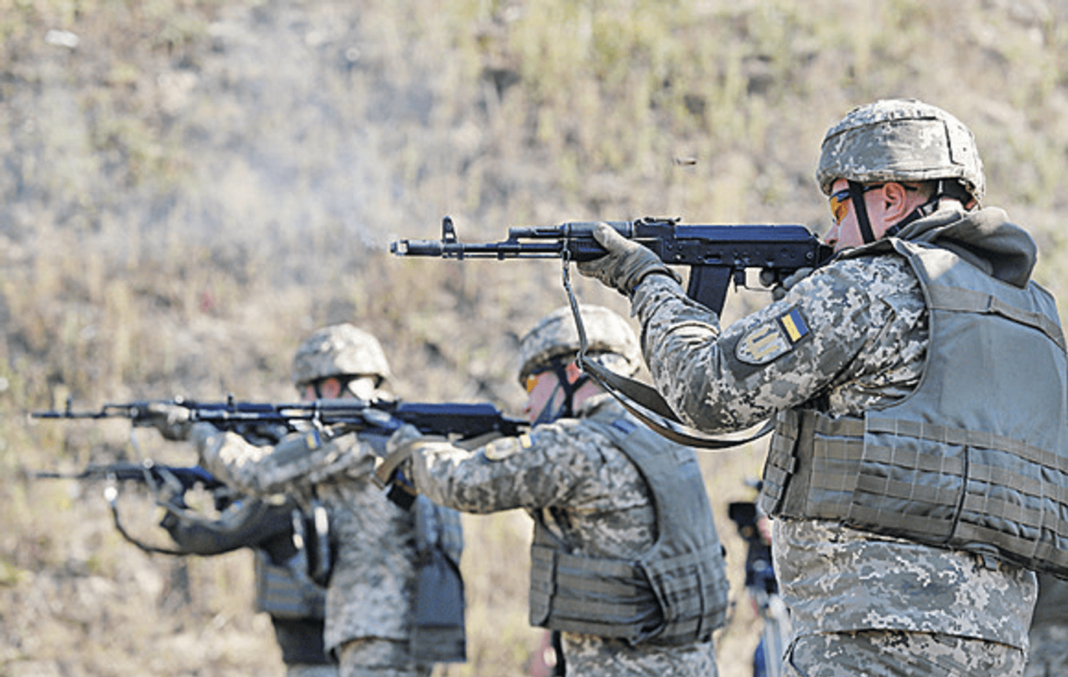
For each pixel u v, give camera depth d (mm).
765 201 31781
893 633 7410
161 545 25797
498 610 24891
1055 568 7668
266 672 24750
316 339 18125
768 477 8141
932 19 36438
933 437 7414
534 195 31250
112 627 24844
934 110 8133
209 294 29422
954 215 7957
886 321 7500
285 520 18812
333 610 16781
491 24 34625
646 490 11961
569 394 12914
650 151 32406
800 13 36156
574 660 12062
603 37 34500
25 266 29391
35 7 33656
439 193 30906
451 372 28484
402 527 16781
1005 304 7770
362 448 16438
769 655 18266
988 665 7441
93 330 28656
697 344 7914
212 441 17094
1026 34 36812
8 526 25797
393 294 29422
